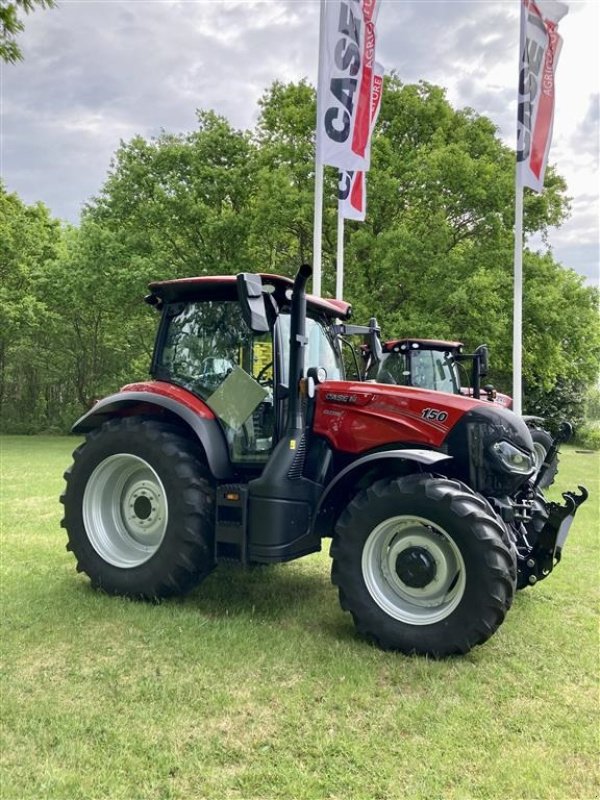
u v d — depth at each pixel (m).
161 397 4.18
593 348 21.53
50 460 12.95
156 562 3.96
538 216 16.97
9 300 21.53
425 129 16.75
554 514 3.79
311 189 15.48
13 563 4.86
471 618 3.24
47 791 2.17
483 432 3.69
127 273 17.55
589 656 3.42
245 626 3.66
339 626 3.76
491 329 14.97
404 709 2.79
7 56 5.88
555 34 10.41
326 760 2.40
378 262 15.36
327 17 8.04
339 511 3.89
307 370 4.00
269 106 18.23
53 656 3.20
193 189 18.22
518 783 2.29
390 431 3.81
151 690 2.87
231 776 2.28
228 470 4.03
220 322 4.29
